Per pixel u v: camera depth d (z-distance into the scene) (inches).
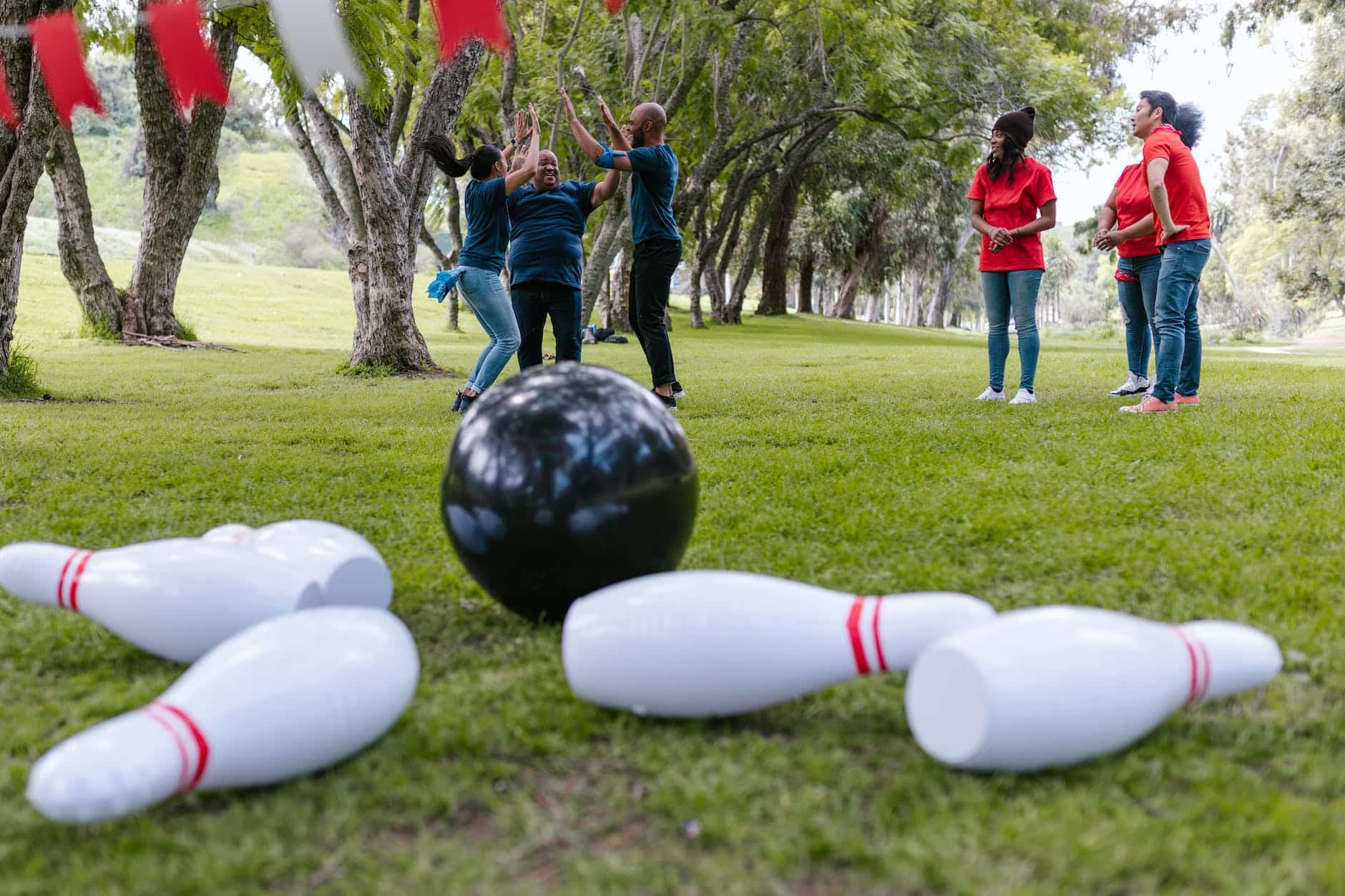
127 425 266.7
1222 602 100.8
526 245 257.1
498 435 93.9
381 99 320.8
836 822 59.7
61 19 139.3
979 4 888.3
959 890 52.7
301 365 522.9
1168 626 73.1
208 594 84.2
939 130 874.8
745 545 129.6
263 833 59.6
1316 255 1601.9
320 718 65.0
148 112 601.3
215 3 116.0
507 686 82.0
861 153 1160.8
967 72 831.1
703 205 1075.9
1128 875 54.4
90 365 493.4
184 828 61.5
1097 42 1016.9
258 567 87.0
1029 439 218.4
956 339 1299.2
